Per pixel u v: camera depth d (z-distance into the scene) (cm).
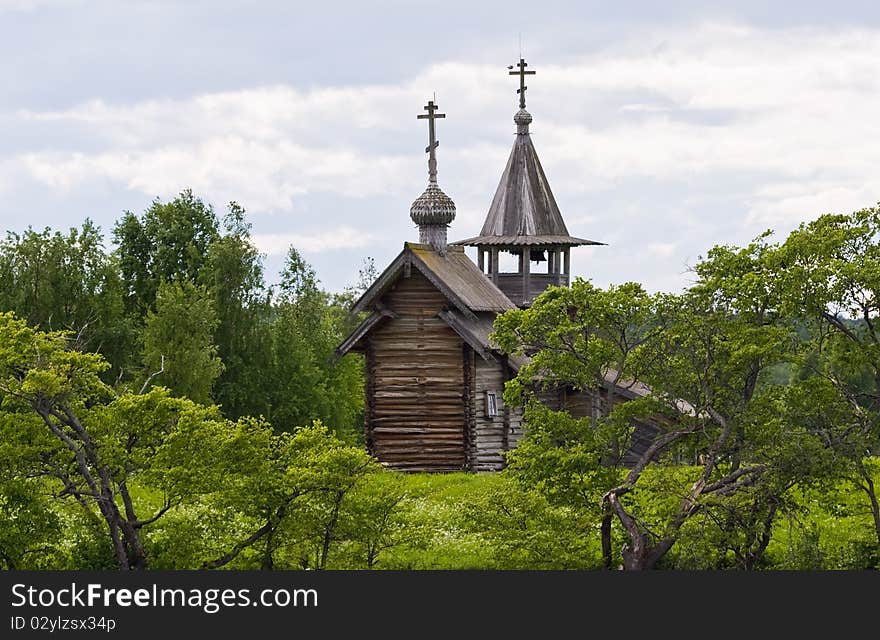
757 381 6481
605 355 6316
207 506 6388
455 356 10981
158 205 18262
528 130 13800
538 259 13850
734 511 5975
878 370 6244
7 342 5938
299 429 6359
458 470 10950
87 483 5931
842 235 6103
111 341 15875
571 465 6094
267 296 17525
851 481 6341
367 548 6316
